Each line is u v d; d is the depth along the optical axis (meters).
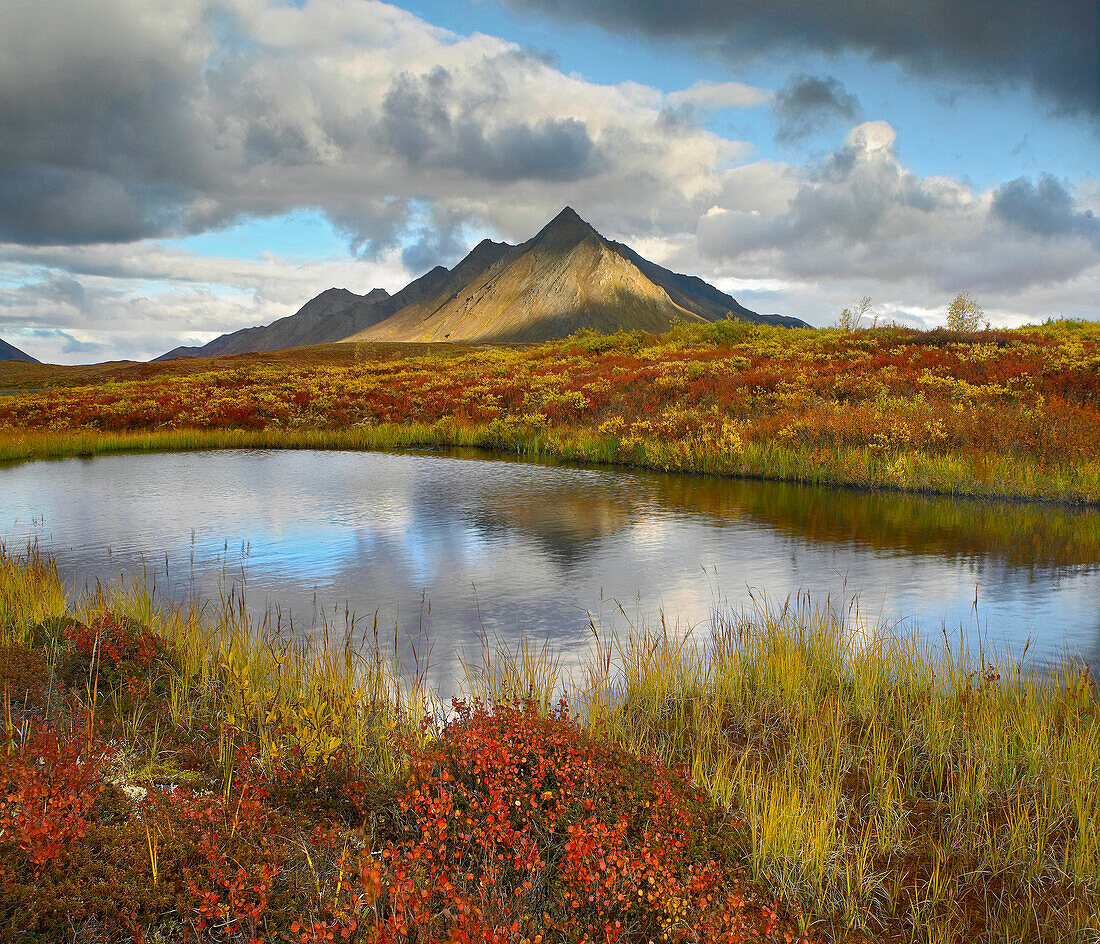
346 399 35.06
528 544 12.49
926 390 23.08
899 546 12.26
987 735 5.31
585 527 13.79
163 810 3.58
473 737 4.25
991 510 15.10
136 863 3.12
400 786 4.28
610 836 3.51
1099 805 4.47
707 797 4.51
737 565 11.11
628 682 6.49
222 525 13.99
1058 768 4.86
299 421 31.25
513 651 7.59
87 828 3.27
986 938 3.66
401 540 12.74
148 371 63.94
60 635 6.39
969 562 11.23
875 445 18.62
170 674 6.08
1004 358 26.16
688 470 20.64
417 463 22.84
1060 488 15.81
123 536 13.09
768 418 22.39
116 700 5.44
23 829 2.95
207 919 2.96
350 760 4.59
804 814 4.28
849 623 8.49
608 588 9.96
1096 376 22.55
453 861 3.46
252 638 7.71
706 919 3.28
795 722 5.83
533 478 19.70
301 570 10.89
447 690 6.54
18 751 3.68
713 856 3.98
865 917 3.78
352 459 23.88
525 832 3.54
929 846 4.35
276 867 3.13
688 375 29.09
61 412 32.59
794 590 9.86
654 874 3.40
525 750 4.31
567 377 34.78
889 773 5.12
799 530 13.45
